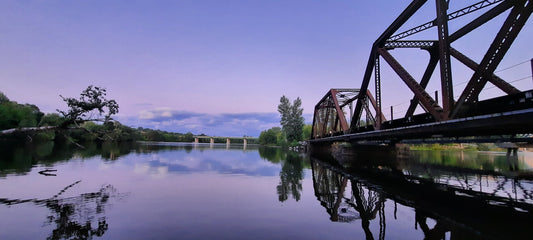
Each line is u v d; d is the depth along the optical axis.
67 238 8.72
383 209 13.30
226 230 9.80
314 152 70.38
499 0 15.75
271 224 10.66
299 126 110.50
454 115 14.93
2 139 53.59
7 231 9.17
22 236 8.77
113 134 15.24
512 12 12.98
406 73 21.45
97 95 13.52
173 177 21.98
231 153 62.97
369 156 39.62
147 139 143.75
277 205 13.72
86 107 13.25
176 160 38.03
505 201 14.98
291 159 45.81
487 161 40.69
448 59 15.48
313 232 9.88
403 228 10.50
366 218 11.74
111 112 14.20
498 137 22.73
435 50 26.25
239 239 8.97
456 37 22.41
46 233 9.09
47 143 60.84
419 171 28.70
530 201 14.94
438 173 27.14
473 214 12.42
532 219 11.73
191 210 12.32
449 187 19.30
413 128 19.39
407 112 26.36
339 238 9.35
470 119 13.68
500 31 13.47
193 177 22.28
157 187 17.50
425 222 11.29
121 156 41.00
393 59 23.56
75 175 21.20
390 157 35.34
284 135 134.75
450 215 12.25
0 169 22.55
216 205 13.35
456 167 31.83
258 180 21.69
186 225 10.23
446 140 26.38
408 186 19.73
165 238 8.87
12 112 55.34
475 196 16.44
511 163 37.53
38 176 20.00
